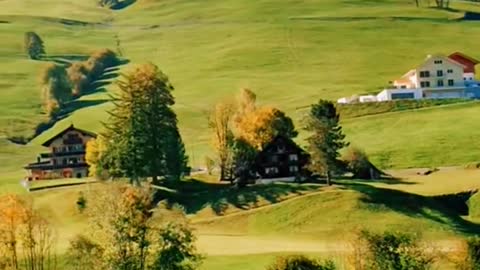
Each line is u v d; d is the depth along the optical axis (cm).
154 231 18688
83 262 18825
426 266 17088
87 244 19125
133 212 19150
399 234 17350
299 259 17362
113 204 19612
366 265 16738
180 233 18988
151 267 18388
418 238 18138
